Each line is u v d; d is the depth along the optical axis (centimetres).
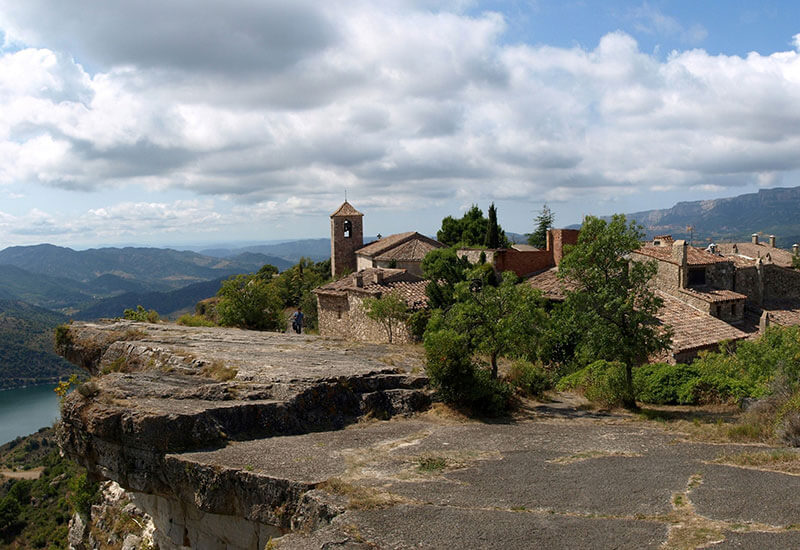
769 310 3666
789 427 1214
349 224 6556
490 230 5675
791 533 687
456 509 812
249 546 1012
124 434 1145
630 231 1783
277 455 1102
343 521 778
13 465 6875
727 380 1902
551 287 3147
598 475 981
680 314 3131
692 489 880
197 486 1030
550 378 2156
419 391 1598
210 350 1988
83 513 2472
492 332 1708
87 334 2430
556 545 683
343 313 3778
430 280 3153
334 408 1456
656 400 1945
